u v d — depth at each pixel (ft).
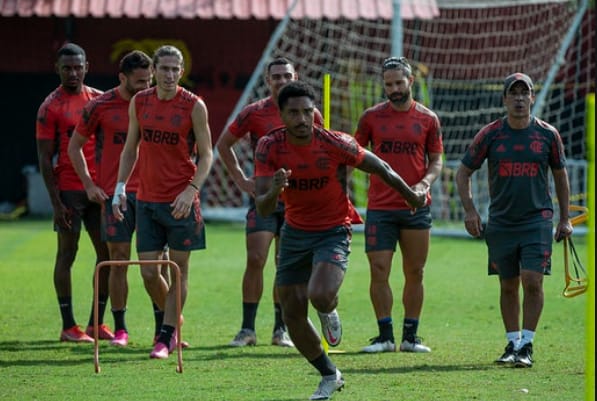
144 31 250.98
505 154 93.30
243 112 104.12
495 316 125.08
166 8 237.45
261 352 99.81
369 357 98.17
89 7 237.04
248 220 104.68
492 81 249.96
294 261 77.66
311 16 235.20
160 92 95.76
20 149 254.47
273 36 230.68
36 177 248.93
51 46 251.19
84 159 103.14
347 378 86.33
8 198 254.68
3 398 78.02
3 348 101.45
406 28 254.47
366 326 118.62
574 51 244.01
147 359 95.40
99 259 108.68
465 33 253.03
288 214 77.82
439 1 243.40
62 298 106.32
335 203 76.95
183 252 97.35
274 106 103.86
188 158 97.09
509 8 249.96
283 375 87.51
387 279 101.96
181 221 96.73
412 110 102.42
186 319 121.39
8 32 250.16
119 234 102.68
